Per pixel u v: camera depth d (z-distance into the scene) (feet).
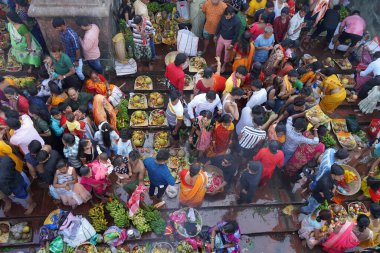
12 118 17.71
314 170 21.22
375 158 24.70
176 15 30.25
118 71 26.37
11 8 27.55
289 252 20.27
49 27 23.89
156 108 25.07
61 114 19.43
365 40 31.42
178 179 21.84
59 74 22.86
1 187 17.02
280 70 25.03
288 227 21.07
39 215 19.98
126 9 27.84
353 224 18.65
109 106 21.38
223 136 20.07
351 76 29.50
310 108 21.80
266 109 21.74
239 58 24.40
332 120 26.40
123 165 18.01
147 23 24.63
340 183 22.15
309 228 19.89
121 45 25.75
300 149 20.49
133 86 26.35
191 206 20.39
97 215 19.58
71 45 22.63
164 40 29.19
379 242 19.71
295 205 21.97
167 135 23.70
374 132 25.68
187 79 26.99
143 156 22.74
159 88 26.37
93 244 18.80
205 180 18.45
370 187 21.50
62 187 18.34
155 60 28.14
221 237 18.78
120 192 21.08
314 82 24.90
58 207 20.34
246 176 18.60
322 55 31.09
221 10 25.50
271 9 27.12
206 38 28.12
